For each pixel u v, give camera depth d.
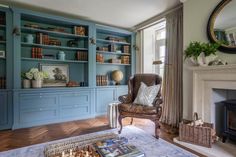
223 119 2.34
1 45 3.15
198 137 2.25
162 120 3.50
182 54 3.13
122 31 4.40
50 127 3.12
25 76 3.26
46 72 3.53
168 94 3.41
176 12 3.26
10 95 2.99
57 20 3.49
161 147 2.24
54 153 1.34
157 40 4.31
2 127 2.92
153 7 3.30
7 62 2.98
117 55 4.67
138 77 3.40
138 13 3.61
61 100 3.49
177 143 2.39
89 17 3.84
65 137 2.61
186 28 2.83
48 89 3.33
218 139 2.36
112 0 3.00
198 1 2.64
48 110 3.34
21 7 3.29
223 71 2.21
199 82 2.54
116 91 4.30
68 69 3.96
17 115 3.03
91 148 1.44
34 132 2.84
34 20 3.48
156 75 3.27
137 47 4.57
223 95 2.54
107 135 1.72
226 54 2.30
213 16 2.40
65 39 3.95
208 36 2.46
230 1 2.24
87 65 3.94
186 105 2.83
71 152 1.31
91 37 3.91
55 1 3.04
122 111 2.77
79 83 3.98
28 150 2.13
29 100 3.14
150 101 2.81
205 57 2.41
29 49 3.49
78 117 3.70
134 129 2.97
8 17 2.99
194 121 2.39
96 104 3.98
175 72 3.28
